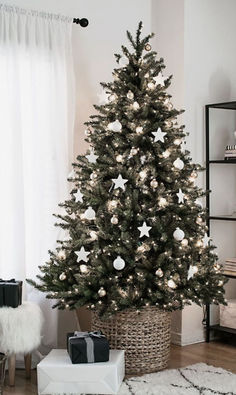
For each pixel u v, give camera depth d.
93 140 3.87
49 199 4.20
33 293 4.11
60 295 3.69
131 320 3.78
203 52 4.74
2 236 3.99
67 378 3.42
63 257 3.82
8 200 4.01
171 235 3.74
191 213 3.83
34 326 3.63
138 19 4.81
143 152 3.78
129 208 3.62
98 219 3.68
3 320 3.54
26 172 4.13
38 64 4.17
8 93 4.00
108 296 3.66
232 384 3.57
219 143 4.86
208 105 4.68
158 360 3.87
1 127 3.99
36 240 4.14
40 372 3.43
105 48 4.64
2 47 3.99
